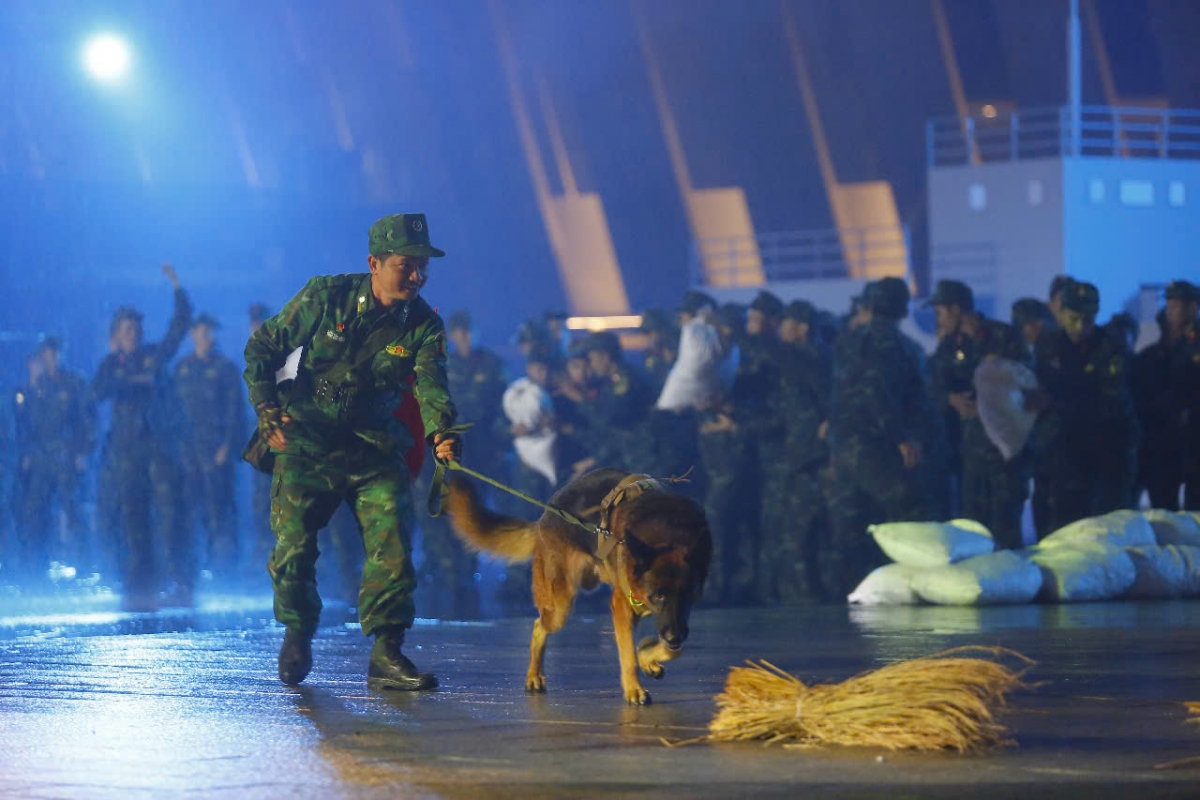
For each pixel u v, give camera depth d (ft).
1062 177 90.53
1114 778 15.96
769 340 50.62
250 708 22.40
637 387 54.19
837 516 47.14
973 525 42.16
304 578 25.55
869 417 45.88
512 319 124.67
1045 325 50.83
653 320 56.80
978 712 17.87
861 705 18.08
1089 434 46.19
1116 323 49.57
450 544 57.16
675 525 20.61
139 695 24.14
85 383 57.98
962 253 93.97
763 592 50.67
